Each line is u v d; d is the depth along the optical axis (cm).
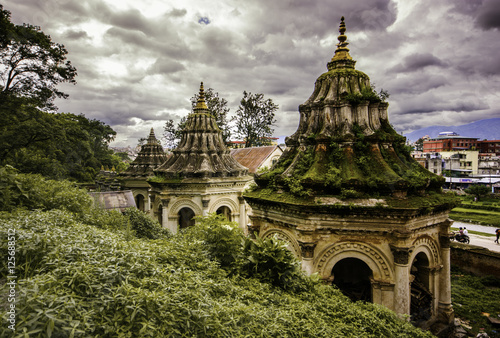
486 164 8844
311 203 1027
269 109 4684
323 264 1057
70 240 631
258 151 3756
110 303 453
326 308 801
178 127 4922
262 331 545
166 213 2131
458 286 1803
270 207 1180
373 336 724
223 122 4478
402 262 993
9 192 934
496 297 1633
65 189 1221
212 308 520
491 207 5022
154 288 525
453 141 11000
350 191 1018
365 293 1225
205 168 2116
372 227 1023
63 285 476
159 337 427
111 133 8256
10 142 2384
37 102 2472
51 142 2738
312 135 1190
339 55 1312
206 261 781
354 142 1144
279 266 864
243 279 821
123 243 677
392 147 1186
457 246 2161
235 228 978
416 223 1031
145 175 3319
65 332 388
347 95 1202
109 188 3684
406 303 995
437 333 1093
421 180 1072
